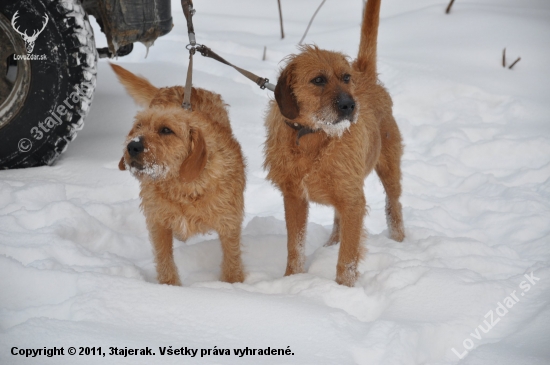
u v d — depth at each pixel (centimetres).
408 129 598
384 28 836
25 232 348
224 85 662
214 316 269
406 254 362
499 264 346
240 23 900
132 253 373
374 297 305
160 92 372
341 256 332
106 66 709
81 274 295
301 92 312
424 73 687
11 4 417
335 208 337
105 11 454
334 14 944
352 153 320
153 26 473
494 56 733
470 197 455
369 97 363
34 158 453
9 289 289
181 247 370
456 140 554
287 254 369
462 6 885
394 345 245
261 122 583
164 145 293
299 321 265
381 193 495
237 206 324
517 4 914
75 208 379
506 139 548
